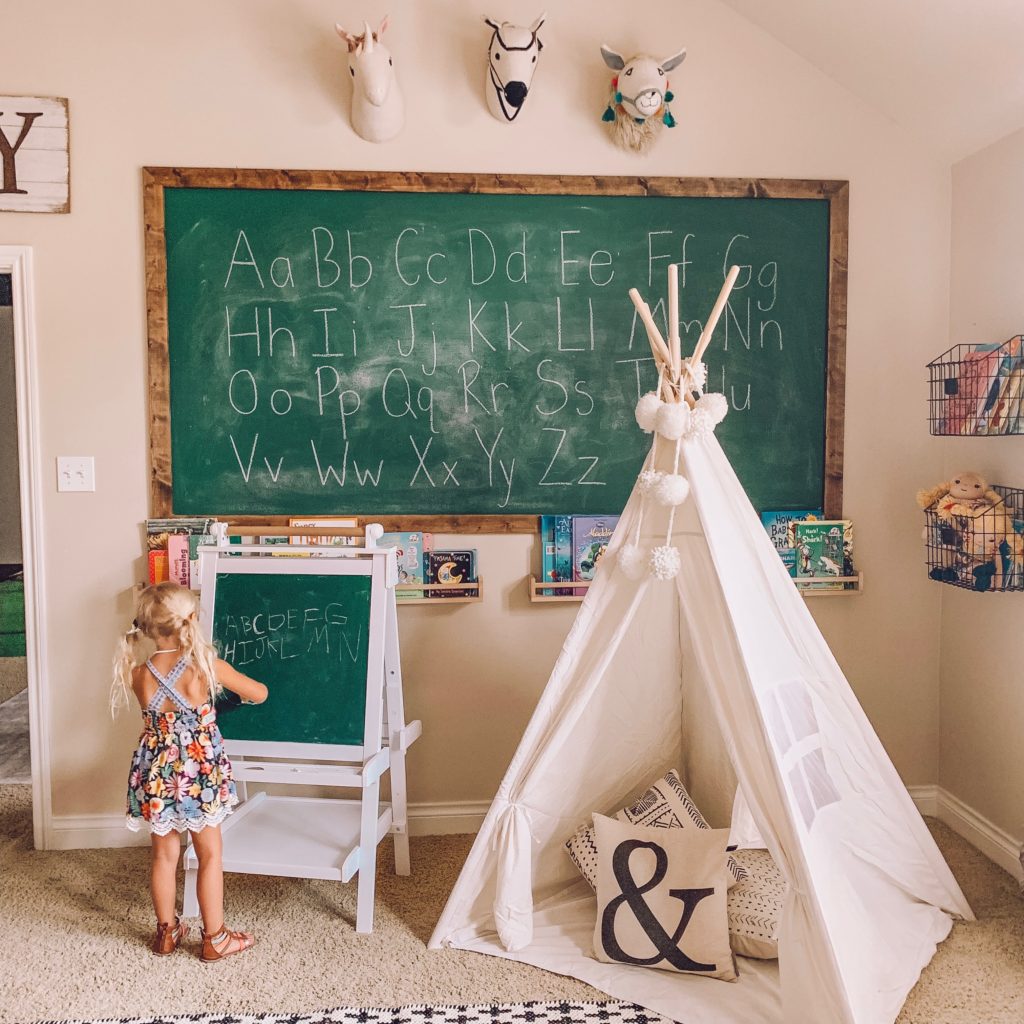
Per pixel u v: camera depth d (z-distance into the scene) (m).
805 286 3.07
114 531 2.95
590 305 3.02
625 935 2.27
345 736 2.58
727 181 3.01
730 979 2.20
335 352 2.97
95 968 2.31
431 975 2.27
